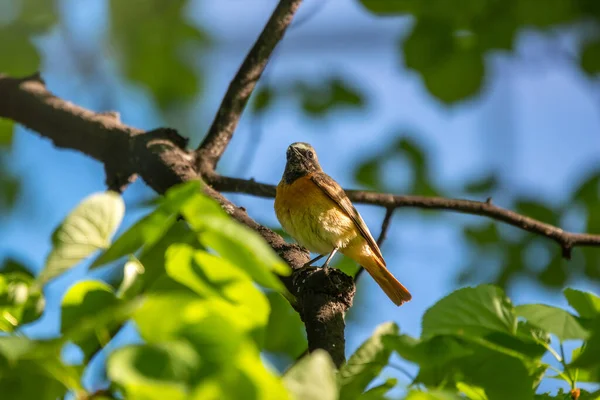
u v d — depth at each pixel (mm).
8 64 13039
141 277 4844
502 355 5535
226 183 10148
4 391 4086
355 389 5527
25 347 3900
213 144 10383
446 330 5742
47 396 4156
